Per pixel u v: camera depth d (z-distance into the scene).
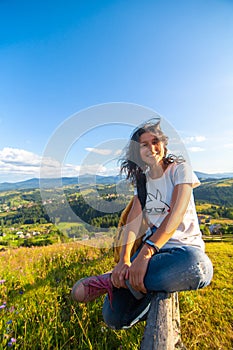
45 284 2.88
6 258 3.84
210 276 1.53
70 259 3.55
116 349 1.94
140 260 1.55
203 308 2.37
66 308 2.44
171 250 1.58
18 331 2.04
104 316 1.90
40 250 4.06
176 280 1.46
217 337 2.01
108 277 1.93
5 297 2.60
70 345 1.92
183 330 2.10
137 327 2.05
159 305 1.51
